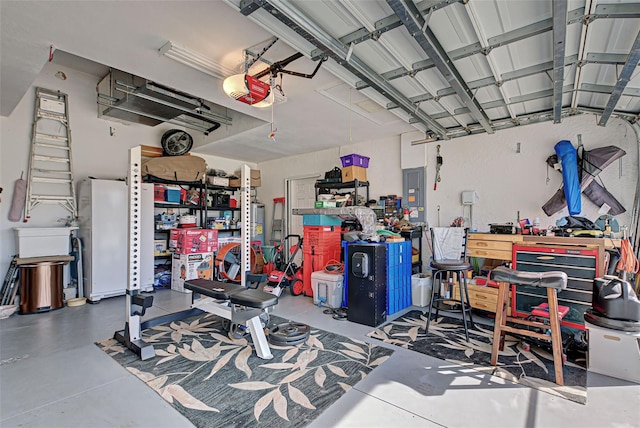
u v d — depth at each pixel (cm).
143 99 418
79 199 483
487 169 435
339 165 609
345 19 209
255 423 184
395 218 500
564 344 284
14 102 378
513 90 303
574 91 289
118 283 469
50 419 187
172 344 299
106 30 237
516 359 266
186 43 256
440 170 479
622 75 225
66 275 459
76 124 489
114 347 291
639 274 311
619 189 342
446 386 224
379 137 542
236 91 274
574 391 217
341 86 336
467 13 193
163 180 562
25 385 225
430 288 438
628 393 214
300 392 216
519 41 221
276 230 722
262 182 758
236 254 591
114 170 530
